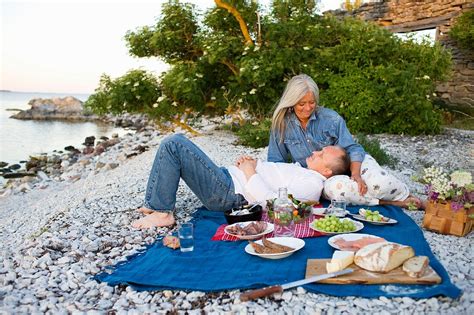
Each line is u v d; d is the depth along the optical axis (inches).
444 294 92.8
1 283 117.0
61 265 125.5
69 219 169.9
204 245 128.3
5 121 1100.5
